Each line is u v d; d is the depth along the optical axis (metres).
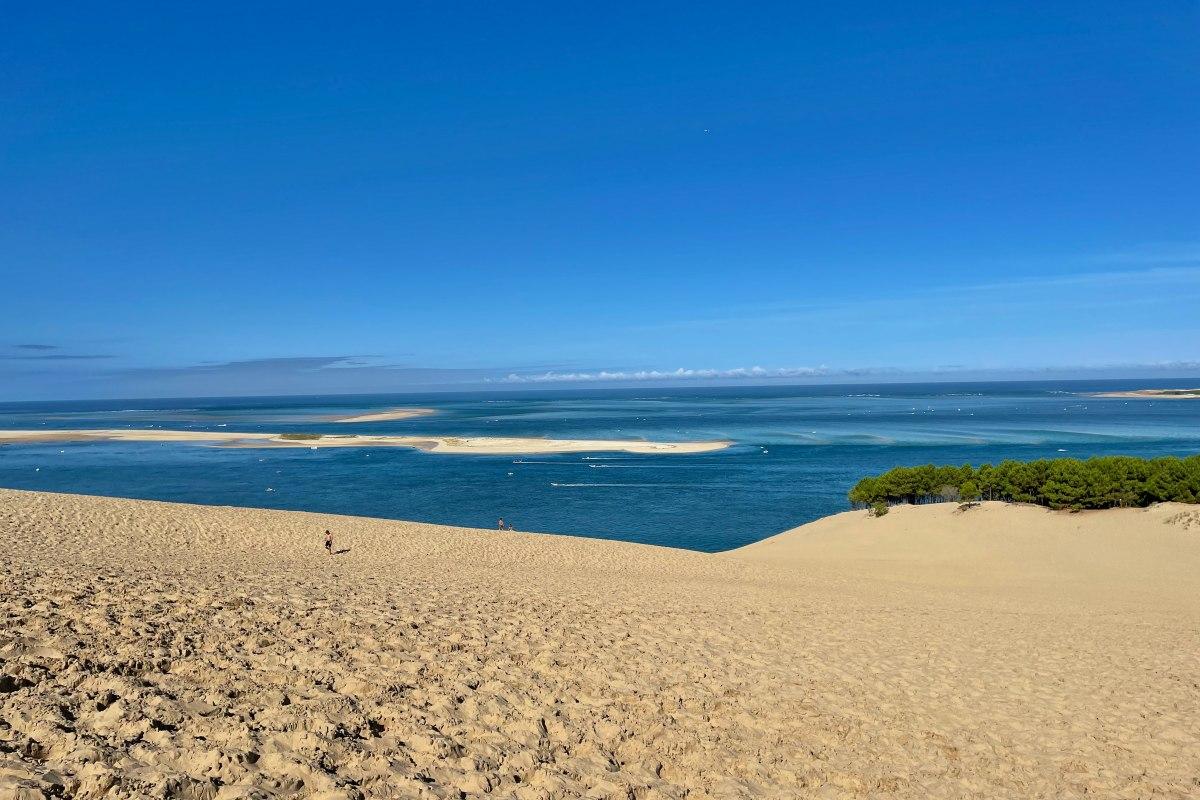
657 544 51.09
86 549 20.86
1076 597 28.14
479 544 33.91
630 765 7.78
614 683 10.38
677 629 15.07
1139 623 21.83
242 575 16.77
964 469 50.69
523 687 9.56
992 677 13.59
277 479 77.44
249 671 8.46
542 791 6.70
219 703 7.30
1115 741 10.55
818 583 29.16
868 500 52.19
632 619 15.70
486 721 8.16
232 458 96.06
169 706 6.91
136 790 5.23
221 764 5.95
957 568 35.41
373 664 9.52
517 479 78.00
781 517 59.44
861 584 29.80
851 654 14.41
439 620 12.82
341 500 65.94
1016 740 10.23
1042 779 8.98
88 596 11.02
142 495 66.94
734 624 16.45
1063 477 42.34
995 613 22.55
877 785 8.16
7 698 6.56
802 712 10.30
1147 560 33.94
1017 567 34.81
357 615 12.36
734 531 54.91
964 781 8.63
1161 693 13.33
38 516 27.41
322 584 16.39
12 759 5.41
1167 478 39.84
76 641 8.37
